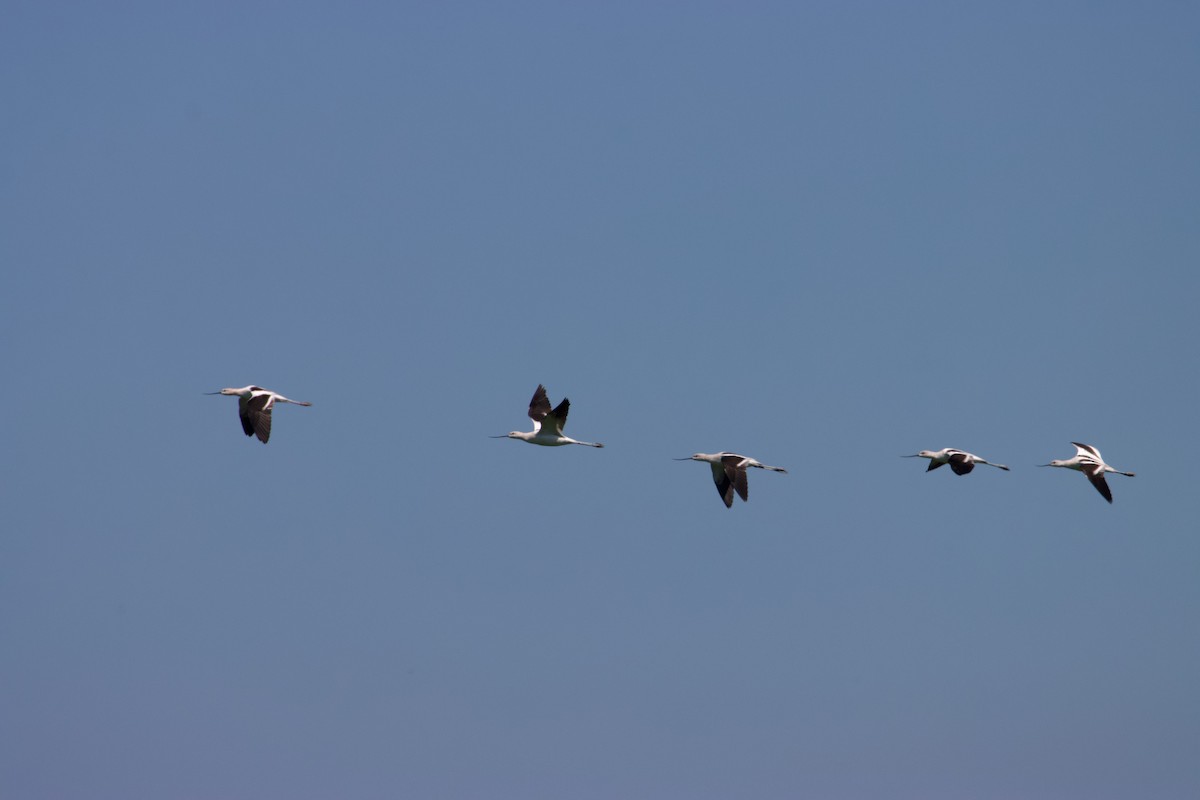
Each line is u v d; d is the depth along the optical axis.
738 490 66.06
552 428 64.06
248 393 63.31
